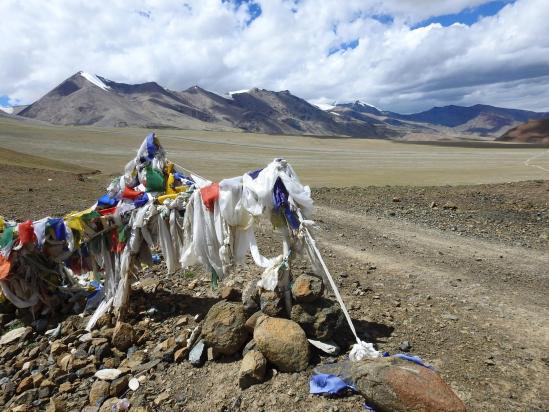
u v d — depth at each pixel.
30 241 5.95
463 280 7.70
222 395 4.39
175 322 5.82
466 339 5.34
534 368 4.73
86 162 52.28
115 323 5.86
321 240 10.55
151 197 5.80
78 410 4.43
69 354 5.25
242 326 4.96
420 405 3.62
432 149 122.31
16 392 4.79
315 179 35.41
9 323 6.12
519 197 16.77
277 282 4.96
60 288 6.60
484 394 4.25
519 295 7.04
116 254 5.99
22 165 31.16
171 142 106.12
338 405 4.05
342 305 4.93
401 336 5.36
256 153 83.06
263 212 5.11
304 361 4.54
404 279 7.63
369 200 16.73
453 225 12.59
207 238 5.32
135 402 4.40
